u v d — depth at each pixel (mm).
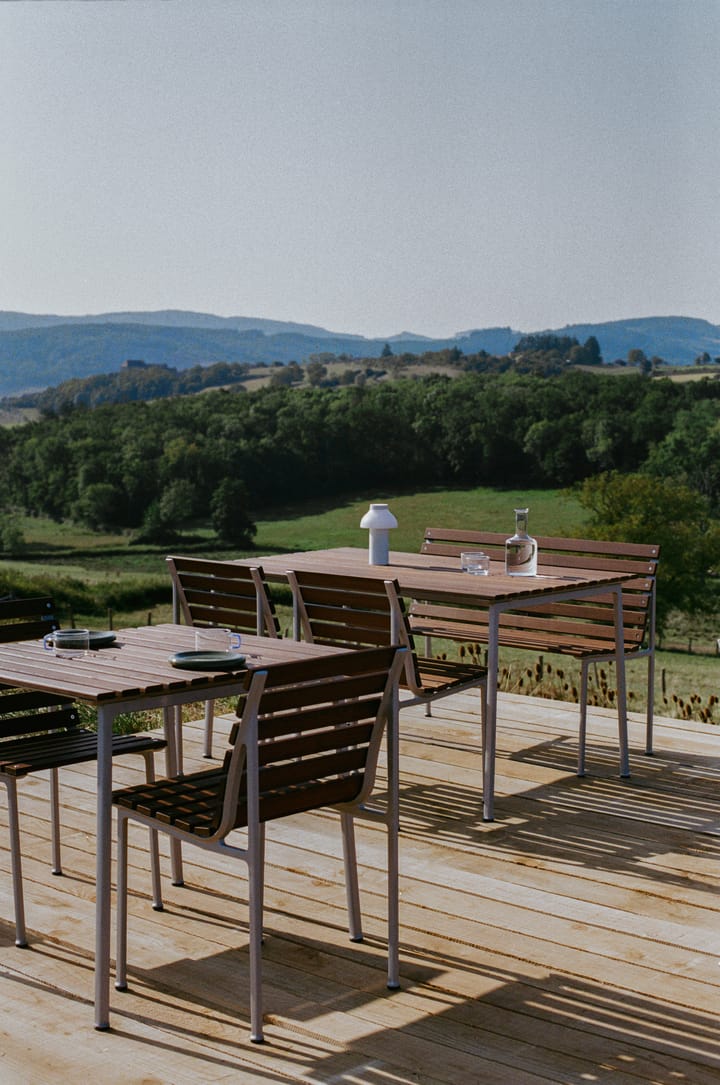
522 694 6441
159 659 3053
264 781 2629
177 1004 2771
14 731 3443
